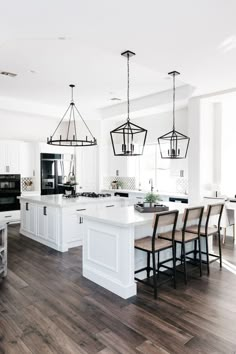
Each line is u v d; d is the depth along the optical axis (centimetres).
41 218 503
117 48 299
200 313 265
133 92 564
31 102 634
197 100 521
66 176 743
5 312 266
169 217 309
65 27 252
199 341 222
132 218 312
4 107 596
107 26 251
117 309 272
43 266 390
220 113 560
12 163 665
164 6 219
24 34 265
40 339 224
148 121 722
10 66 416
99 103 663
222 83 428
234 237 514
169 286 327
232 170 575
